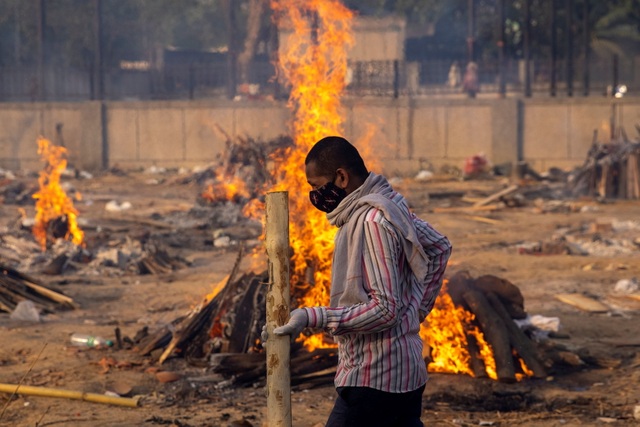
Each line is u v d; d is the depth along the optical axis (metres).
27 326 10.00
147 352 8.53
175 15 58.00
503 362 7.62
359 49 38.69
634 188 26.12
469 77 36.69
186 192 28.94
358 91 34.84
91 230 19.09
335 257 3.49
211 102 35.47
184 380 7.64
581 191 26.83
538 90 37.06
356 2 40.59
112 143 36.12
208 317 8.59
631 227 19.25
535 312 11.02
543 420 6.70
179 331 8.46
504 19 38.03
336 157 3.51
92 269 14.53
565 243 16.66
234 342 8.12
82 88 44.16
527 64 37.00
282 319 3.45
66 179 33.75
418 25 55.44
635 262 15.09
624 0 56.09
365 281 3.36
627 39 57.00
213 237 18.55
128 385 7.45
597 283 13.14
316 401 7.14
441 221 21.47
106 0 50.84
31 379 7.62
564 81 44.16
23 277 11.49
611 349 8.88
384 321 3.30
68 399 7.03
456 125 34.25
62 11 50.22
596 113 33.91
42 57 39.03
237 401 7.13
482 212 23.41
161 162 35.88
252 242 17.98
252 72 39.16
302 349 7.92
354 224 3.43
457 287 8.51
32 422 6.46
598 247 16.77
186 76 40.94
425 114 34.25
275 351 3.44
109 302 11.86
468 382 7.54
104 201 26.12
